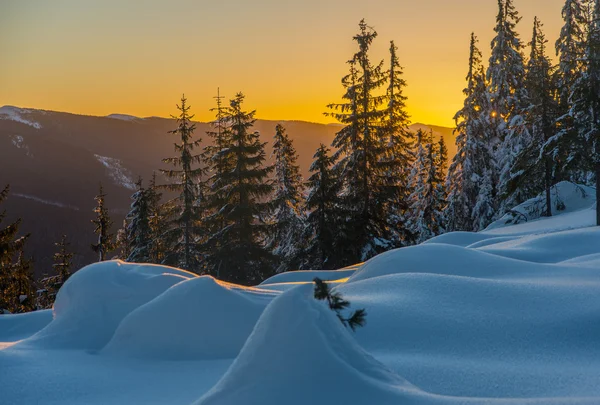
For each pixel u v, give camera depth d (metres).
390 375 4.76
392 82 44.62
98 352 9.89
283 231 39.91
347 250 34.88
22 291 34.72
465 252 15.03
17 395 7.30
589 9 35.75
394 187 36.03
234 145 37.47
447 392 6.45
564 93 31.17
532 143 33.66
